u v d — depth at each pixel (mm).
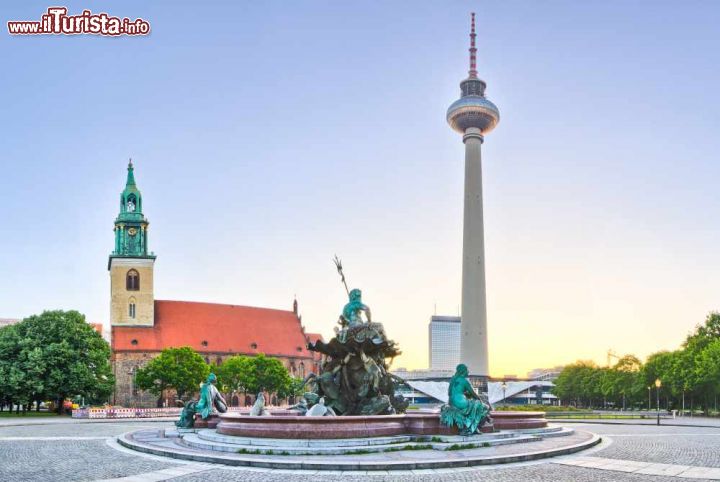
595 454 30312
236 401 158000
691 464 26781
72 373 101812
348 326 39562
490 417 35031
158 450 29656
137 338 162500
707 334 119250
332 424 29766
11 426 58562
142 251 165875
